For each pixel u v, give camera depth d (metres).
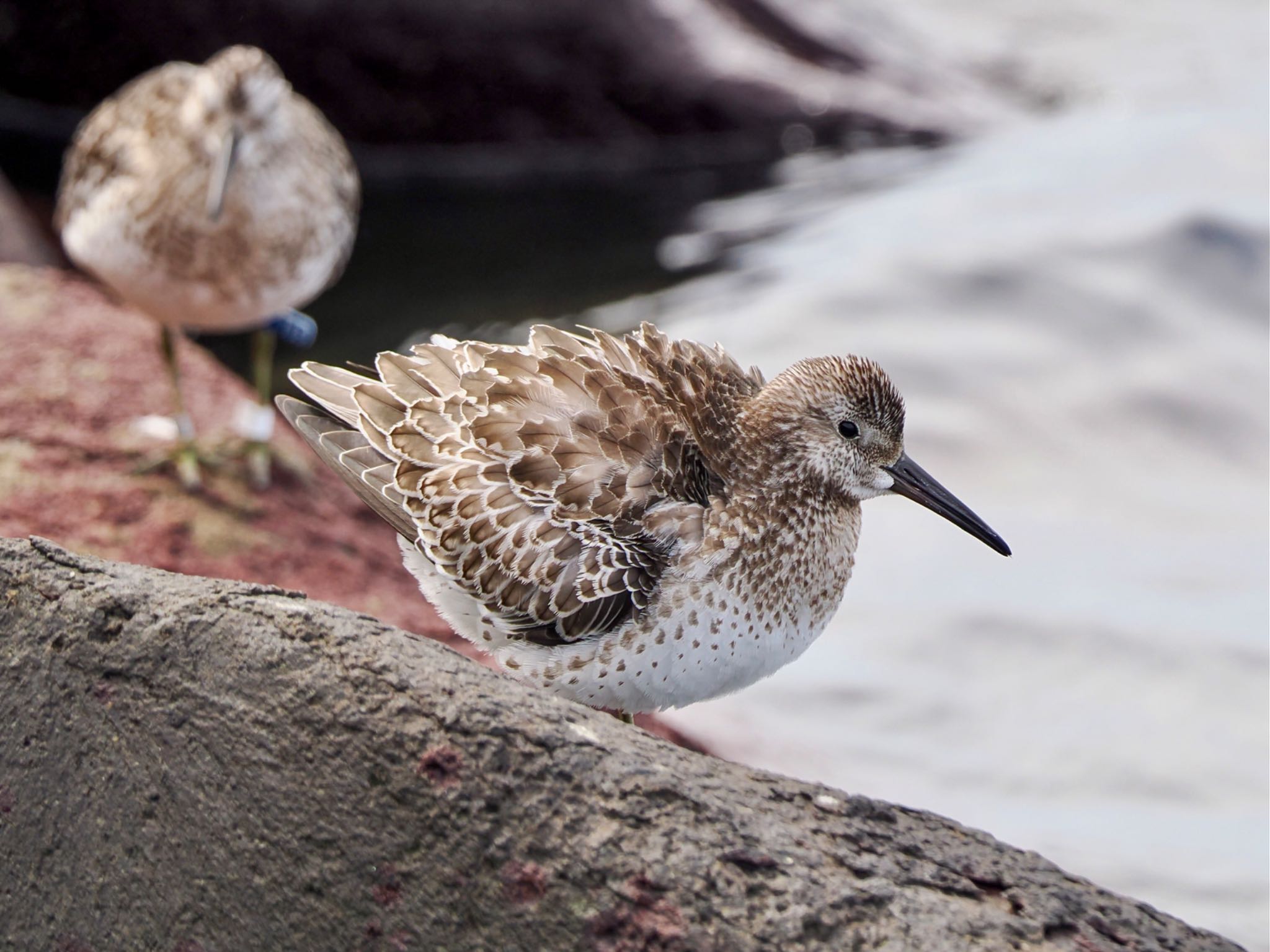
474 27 20.20
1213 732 12.36
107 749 6.29
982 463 16.00
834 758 12.11
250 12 19.58
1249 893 10.59
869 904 5.41
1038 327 17.64
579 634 7.62
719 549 7.73
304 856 5.87
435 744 5.77
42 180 19.38
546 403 7.78
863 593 14.32
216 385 14.21
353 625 6.18
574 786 5.65
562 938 5.45
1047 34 26.20
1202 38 25.83
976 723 12.42
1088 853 10.95
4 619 6.62
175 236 11.94
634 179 21.17
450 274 18.92
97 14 19.36
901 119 22.31
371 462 7.95
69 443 12.60
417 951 5.65
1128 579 14.28
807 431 8.17
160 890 6.09
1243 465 16.14
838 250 19.25
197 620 6.27
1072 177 20.78
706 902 5.36
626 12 20.94
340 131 20.47
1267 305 18.11
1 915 6.38
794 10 23.02
